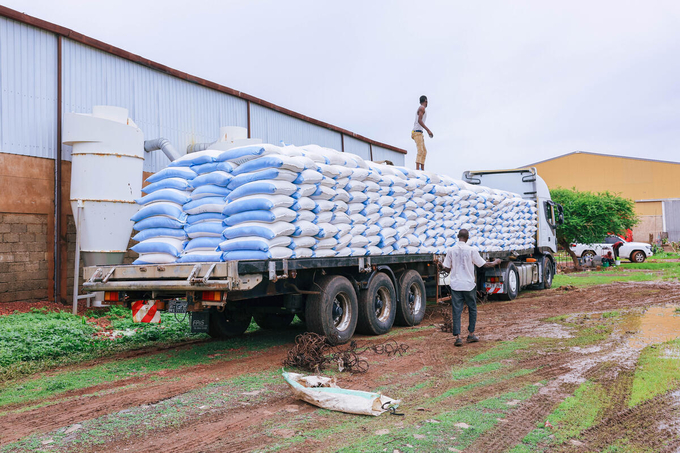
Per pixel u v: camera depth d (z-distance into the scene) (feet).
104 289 22.99
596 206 83.97
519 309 40.29
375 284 29.32
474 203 39.14
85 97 40.01
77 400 16.63
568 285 56.44
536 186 52.65
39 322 29.78
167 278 21.66
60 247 37.73
